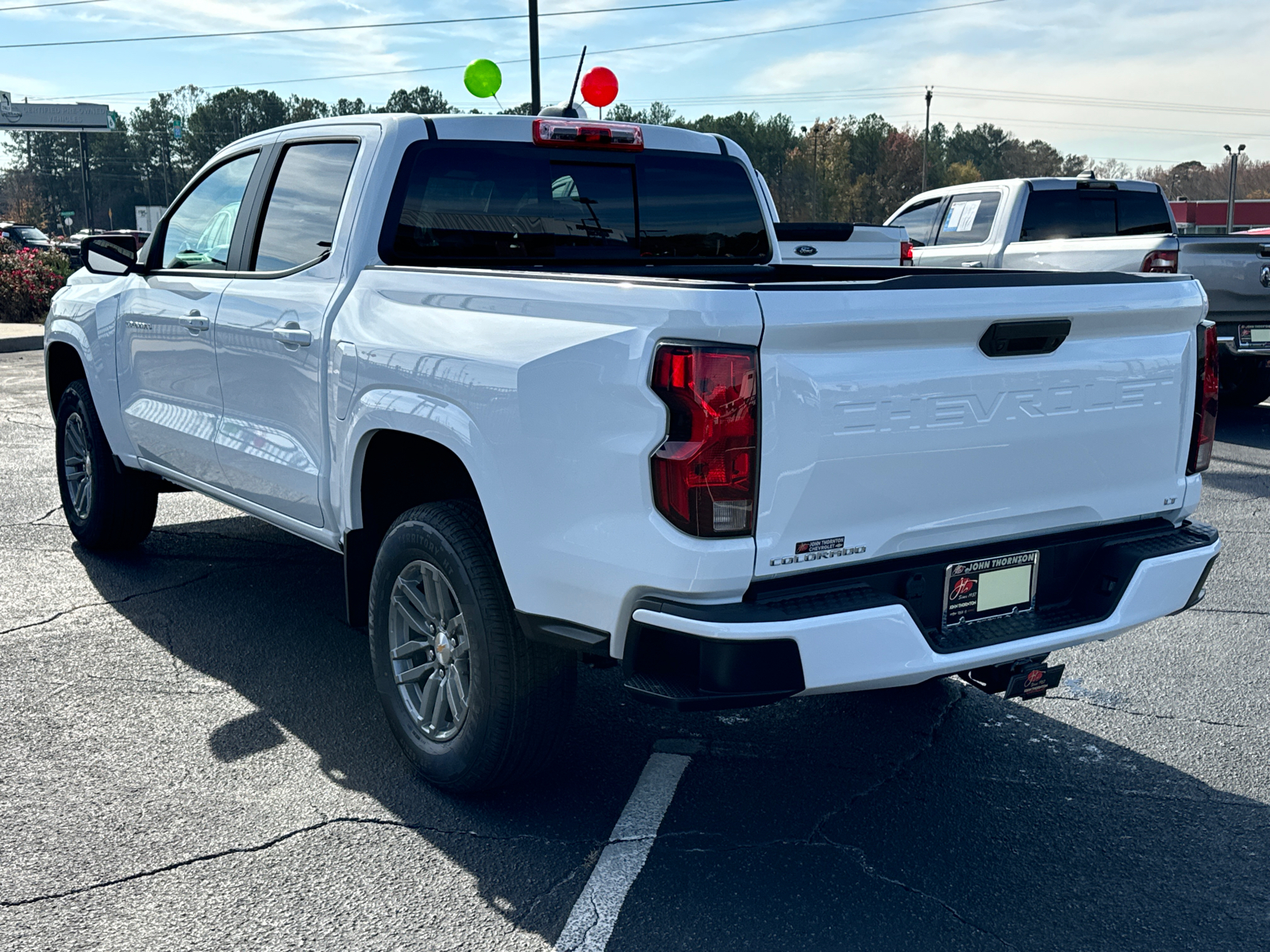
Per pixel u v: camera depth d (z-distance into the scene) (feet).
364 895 9.45
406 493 12.46
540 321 9.65
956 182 443.73
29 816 10.66
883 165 389.60
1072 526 10.48
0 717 12.87
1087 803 11.21
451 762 10.91
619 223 14.24
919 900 9.46
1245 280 31.50
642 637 8.94
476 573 10.34
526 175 13.38
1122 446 10.50
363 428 11.49
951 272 10.21
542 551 9.58
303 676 14.24
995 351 9.50
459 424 10.22
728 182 15.23
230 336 14.06
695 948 8.77
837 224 30.83
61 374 19.72
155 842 10.23
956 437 9.38
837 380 8.74
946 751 12.39
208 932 8.89
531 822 10.71
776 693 8.65
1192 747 12.55
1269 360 35.70
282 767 11.76
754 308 8.33
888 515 9.23
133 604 16.90
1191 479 11.23
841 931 9.01
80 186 502.79
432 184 12.72
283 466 13.24
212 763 11.82
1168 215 36.60
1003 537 10.08
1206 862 10.12
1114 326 10.19
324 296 12.50
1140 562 10.39
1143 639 16.15
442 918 9.14
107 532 18.81
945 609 9.76
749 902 9.40
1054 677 10.56
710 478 8.45
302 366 12.68
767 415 8.50
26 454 27.94
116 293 17.21
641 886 9.62
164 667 14.46
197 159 494.18
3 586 17.62
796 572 8.95
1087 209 35.12
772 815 10.91
